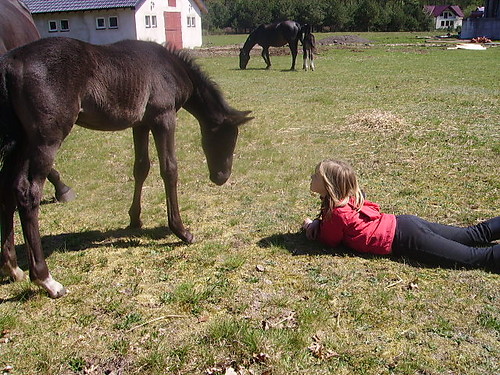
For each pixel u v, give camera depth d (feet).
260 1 190.49
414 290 11.49
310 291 11.63
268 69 66.49
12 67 10.58
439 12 237.45
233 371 8.99
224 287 11.94
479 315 10.43
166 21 102.53
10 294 11.88
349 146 25.44
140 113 12.87
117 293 11.82
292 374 8.91
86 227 16.30
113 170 23.03
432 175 20.18
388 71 60.54
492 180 19.20
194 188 19.85
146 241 15.01
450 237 12.98
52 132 10.94
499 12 132.77
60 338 10.13
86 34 98.07
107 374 9.11
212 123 15.11
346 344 9.65
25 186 10.98
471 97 38.91
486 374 8.73
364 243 13.06
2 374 9.10
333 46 109.60
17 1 21.39
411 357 9.21
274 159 23.49
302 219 16.12
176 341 9.96
